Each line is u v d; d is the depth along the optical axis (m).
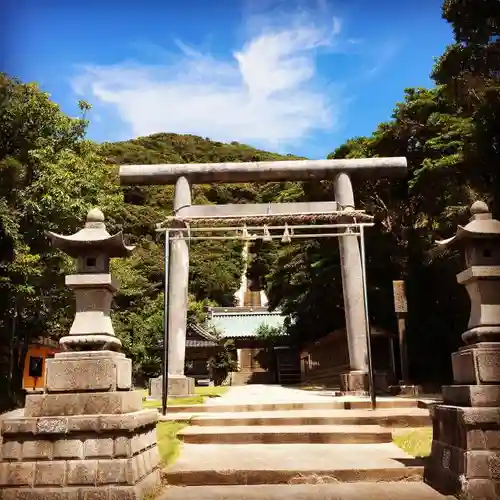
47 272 13.87
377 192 17.70
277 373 30.28
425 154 15.95
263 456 6.17
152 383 11.24
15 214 12.91
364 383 11.17
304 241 22.02
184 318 11.55
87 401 4.61
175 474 5.43
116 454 4.44
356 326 11.45
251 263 45.41
